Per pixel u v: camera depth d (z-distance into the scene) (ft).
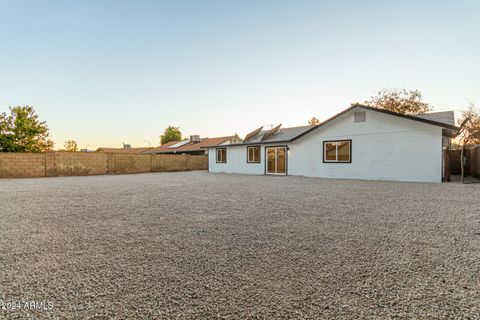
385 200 21.25
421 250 9.43
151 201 21.59
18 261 8.62
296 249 9.63
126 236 11.57
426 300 5.93
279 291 6.44
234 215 15.89
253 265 8.14
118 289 6.61
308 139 52.26
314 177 50.03
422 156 38.73
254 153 63.10
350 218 14.84
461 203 19.53
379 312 5.44
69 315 5.41
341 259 8.59
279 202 20.62
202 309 5.62
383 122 42.29
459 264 8.09
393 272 7.52
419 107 96.22
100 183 39.73
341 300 5.97
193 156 88.22
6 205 20.03
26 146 67.46
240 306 5.74
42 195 25.88
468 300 5.90
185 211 17.25
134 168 72.28
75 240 11.02
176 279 7.18
